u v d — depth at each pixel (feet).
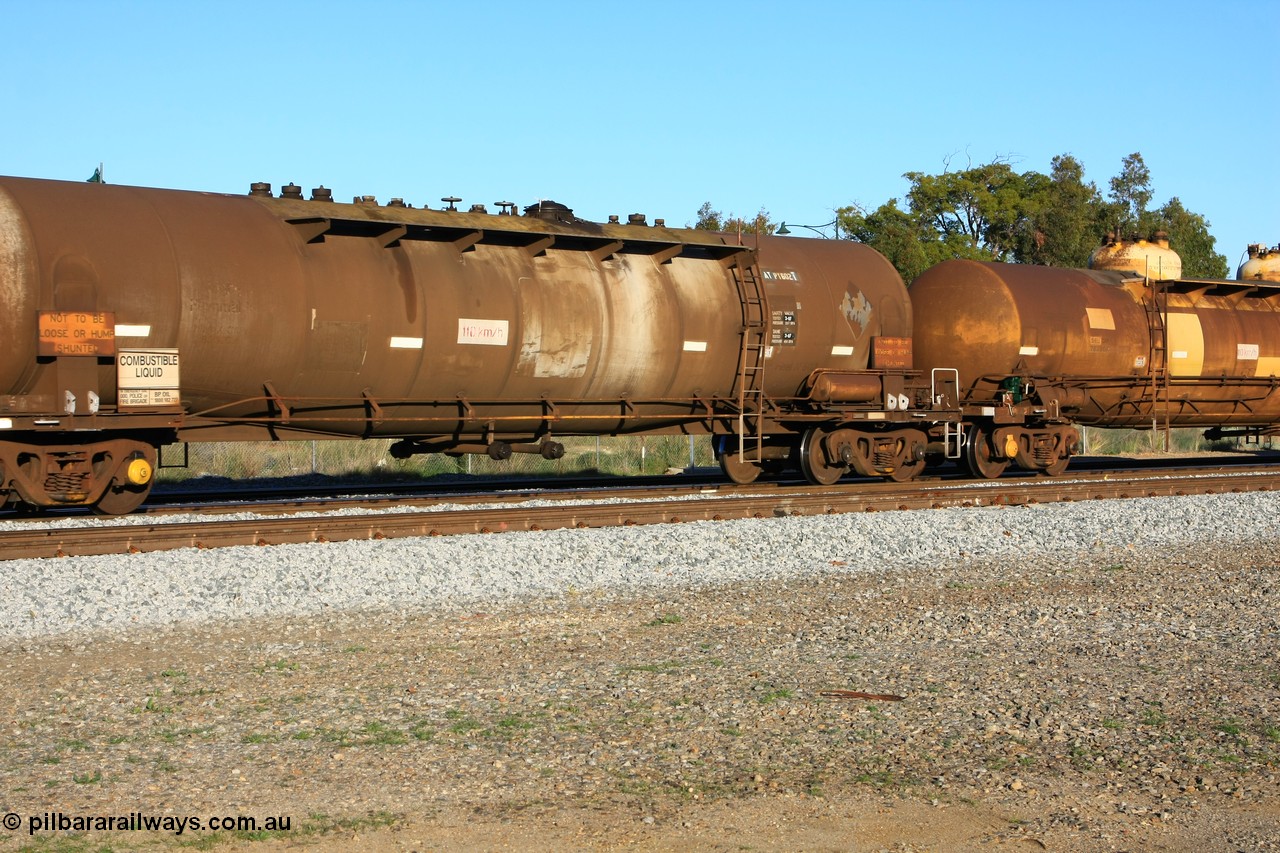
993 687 29.81
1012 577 45.73
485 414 66.90
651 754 24.61
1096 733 26.21
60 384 53.78
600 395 69.62
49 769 23.50
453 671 31.01
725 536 53.52
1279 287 98.37
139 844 19.93
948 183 223.51
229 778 23.06
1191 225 263.08
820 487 72.74
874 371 78.59
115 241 55.16
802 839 20.35
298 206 61.82
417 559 46.09
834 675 30.86
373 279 61.26
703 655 32.99
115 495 57.57
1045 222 222.69
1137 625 37.11
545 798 22.11
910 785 22.97
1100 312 87.86
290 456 99.81
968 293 82.94
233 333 57.36
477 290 64.03
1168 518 61.36
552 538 51.55
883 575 46.06
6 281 52.54
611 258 69.87
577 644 34.22
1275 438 150.51
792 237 79.66
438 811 21.43
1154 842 20.47
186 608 38.06
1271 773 23.88
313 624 36.52
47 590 39.29
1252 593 42.24
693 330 71.15
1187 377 92.22
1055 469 87.30
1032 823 21.22
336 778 23.07
